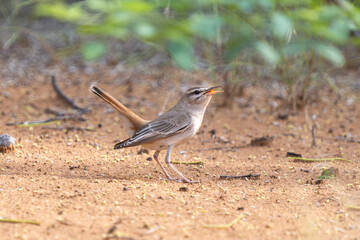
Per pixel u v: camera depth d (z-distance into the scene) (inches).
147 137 427.8
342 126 674.8
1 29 1123.3
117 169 463.5
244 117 717.9
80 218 309.6
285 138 625.6
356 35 516.1
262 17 413.4
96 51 385.1
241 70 757.3
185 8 412.2
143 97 796.6
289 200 364.5
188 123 445.7
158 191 379.9
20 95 800.3
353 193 384.5
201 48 878.4
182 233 291.1
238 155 550.0
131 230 291.6
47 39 1072.2
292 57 765.3
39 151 526.9
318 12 409.4
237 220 314.7
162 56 962.1
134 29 359.6
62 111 724.7
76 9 416.2
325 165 494.3
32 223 298.5
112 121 693.3
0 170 439.8
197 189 395.9
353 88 831.7
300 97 746.2
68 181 401.4
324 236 293.7
